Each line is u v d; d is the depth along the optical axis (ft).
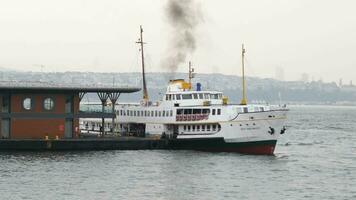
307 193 582.35
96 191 572.10
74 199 540.52
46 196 549.13
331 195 575.79
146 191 575.38
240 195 566.36
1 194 553.64
